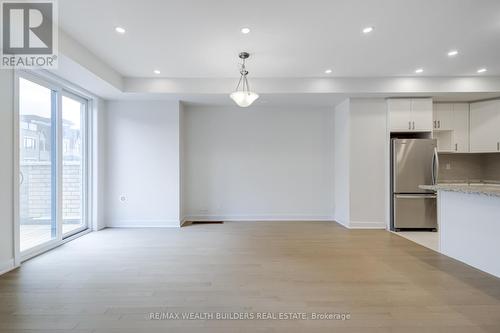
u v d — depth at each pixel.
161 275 2.92
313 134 5.96
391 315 2.14
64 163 4.39
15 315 2.13
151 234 4.71
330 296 2.45
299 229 5.08
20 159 3.43
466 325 2.00
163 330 1.94
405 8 2.64
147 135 5.34
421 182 4.90
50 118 3.97
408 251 3.75
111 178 5.32
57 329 1.95
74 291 2.54
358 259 3.43
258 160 5.96
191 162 5.93
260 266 3.19
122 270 3.06
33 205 3.65
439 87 4.68
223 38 3.27
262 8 2.64
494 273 2.91
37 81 3.63
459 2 2.54
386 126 5.10
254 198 5.96
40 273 2.97
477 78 4.66
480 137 5.24
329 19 2.84
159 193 5.35
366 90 4.70
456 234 3.42
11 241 3.09
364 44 3.43
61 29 3.04
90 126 4.97
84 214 4.89
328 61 3.99
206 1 2.52
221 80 4.76
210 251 3.76
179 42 3.37
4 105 3.01
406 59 3.92
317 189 5.97
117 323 2.03
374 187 5.14
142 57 3.84
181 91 4.73
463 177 5.66
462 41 3.34
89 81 4.07
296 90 4.71
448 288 2.60
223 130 5.93
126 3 2.54
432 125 5.02
